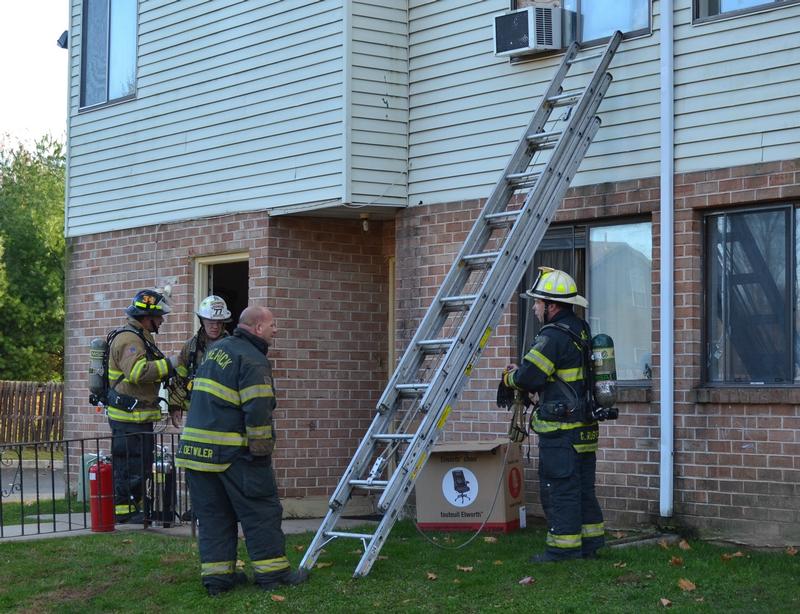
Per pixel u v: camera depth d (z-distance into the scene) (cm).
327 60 1055
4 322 2802
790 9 825
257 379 682
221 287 1258
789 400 805
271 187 1100
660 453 871
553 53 964
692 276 866
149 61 1255
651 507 878
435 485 915
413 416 800
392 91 1056
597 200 927
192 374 944
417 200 1051
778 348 839
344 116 1034
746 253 857
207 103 1178
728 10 864
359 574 721
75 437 1337
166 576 749
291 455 1080
